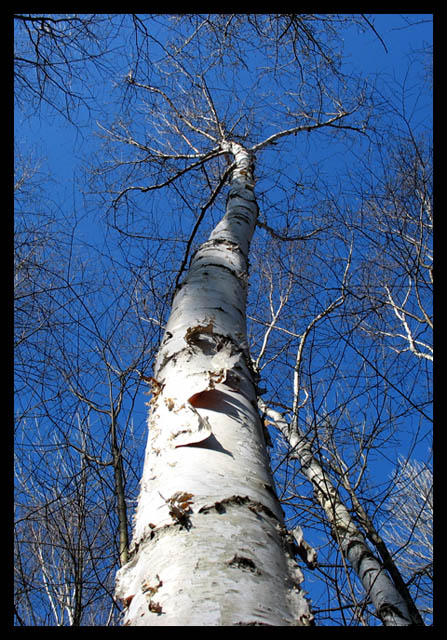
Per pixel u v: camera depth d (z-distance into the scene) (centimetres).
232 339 192
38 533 363
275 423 529
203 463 125
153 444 144
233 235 363
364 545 381
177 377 165
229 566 96
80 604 318
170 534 107
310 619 94
